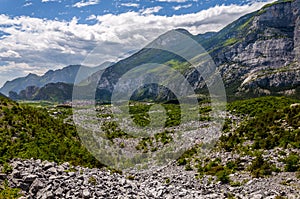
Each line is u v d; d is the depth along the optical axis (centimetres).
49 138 3325
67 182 1953
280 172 2719
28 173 2062
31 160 2483
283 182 2480
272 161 2978
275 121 4219
